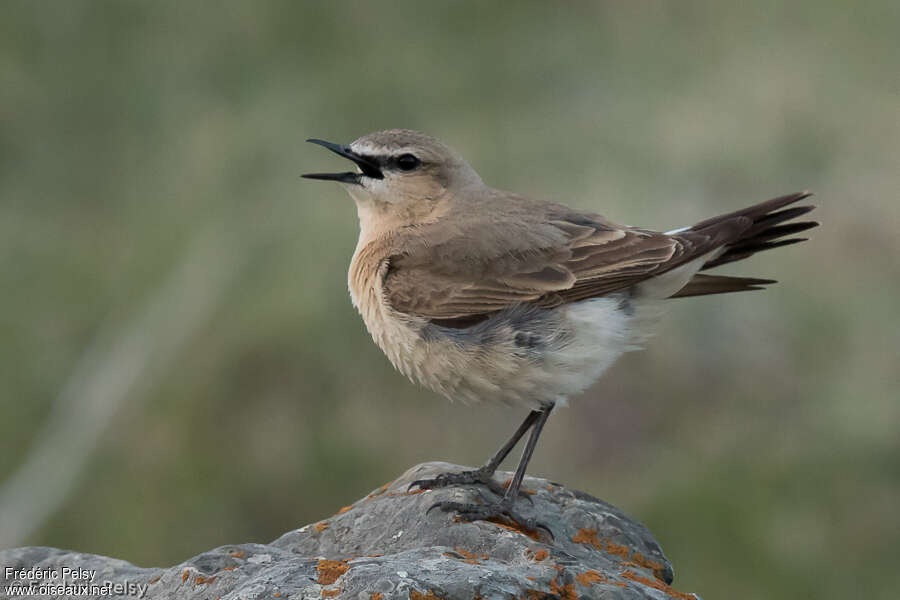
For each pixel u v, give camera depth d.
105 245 17.52
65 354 16.80
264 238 16.44
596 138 16.23
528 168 16.14
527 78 16.92
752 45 16.89
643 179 16.00
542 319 7.93
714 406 15.17
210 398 15.77
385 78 16.66
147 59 17.56
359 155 8.90
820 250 15.85
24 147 17.72
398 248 8.45
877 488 14.05
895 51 16.58
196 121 17.16
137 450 15.88
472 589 5.99
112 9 17.48
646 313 8.22
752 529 13.70
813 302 15.41
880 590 13.44
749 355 15.35
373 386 15.62
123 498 15.51
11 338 16.70
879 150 16.08
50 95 17.62
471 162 16.16
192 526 15.27
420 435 15.41
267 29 17.05
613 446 15.08
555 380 7.88
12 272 17.16
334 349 15.59
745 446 14.51
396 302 8.23
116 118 17.66
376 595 5.89
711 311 15.53
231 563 6.72
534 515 7.50
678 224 15.62
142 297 16.83
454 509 7.28
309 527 7.43
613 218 15.65
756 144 15.98
